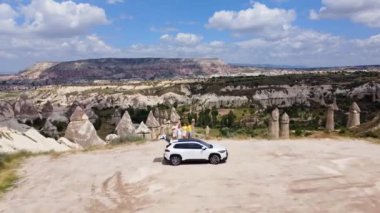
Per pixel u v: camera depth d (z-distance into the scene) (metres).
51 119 113.56
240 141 37.97
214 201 19.48
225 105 196.62
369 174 23.61
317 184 21.72
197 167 26.88
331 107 59.25
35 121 111.19
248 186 21.78
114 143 40.56
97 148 37.47
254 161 28.16
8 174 27.88
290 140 38.12
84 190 23.27
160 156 31.64
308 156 29.38
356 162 26.94
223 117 153.75
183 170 26.19
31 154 36.03
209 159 27.70
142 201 20.38
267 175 24.03
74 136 59.53
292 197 19.61
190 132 37.97
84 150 36.84
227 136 42.88
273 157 29.41
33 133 57.56
